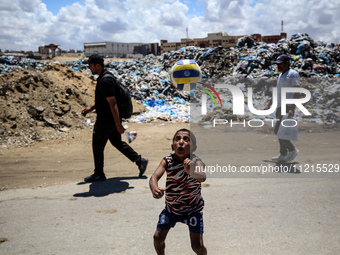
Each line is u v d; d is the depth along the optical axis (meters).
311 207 3.54
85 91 10.94
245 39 21.73
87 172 5.33
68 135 8.15
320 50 19.39
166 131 8.98
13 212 3.59
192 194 2.28
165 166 2.32
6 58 19.30
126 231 3.07
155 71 18.72
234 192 4.07
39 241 2.89
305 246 2.70
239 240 2.83
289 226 3.09
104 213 3.52
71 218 3.40
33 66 19.34
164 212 2.38
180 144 2.17
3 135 7.42
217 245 2.75
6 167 5.59
